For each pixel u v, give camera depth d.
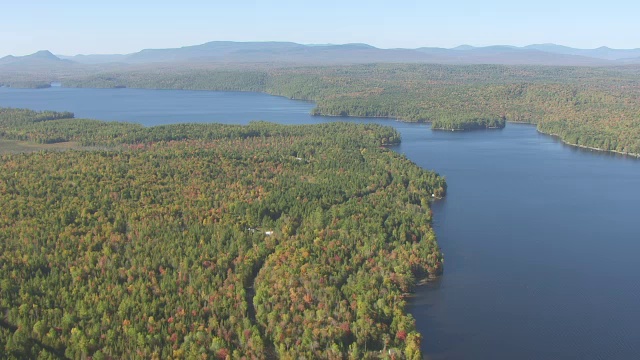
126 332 160.75
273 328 167.12
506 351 173.38
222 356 154.88
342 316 171.62
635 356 171.25
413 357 159.00
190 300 177.62
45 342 158.62
